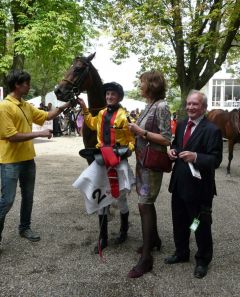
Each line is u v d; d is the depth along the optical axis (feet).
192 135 10.43
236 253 12.57
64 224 15.20
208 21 37.32
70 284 10.23
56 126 59.41
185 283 10.39
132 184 11.66
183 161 10.64
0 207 11.96
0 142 11.92
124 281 10.44
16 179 12.08
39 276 10.68
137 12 38.04
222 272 11.13
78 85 13.23
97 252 12.33
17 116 11.79
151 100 10.95
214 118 29.40
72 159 33.50
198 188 10.39
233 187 23.02
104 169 11.71
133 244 13.11
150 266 10.96
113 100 11.76
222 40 42.52
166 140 10.44
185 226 11.44
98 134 12.12
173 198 11.24
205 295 9.77
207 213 10.57
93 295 9.69
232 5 30.73
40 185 22.39
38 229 14.55
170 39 41.75
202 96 10.36
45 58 52.47
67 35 49.78
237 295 9.79
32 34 44.52
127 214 13.03
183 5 36.24
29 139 11.61
